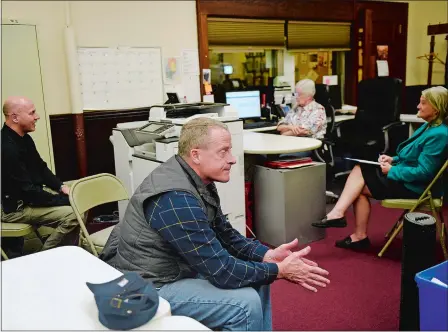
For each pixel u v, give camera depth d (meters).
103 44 4.14
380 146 4.81
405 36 6.51
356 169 3.22
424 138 2.84
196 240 1.55
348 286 2.72
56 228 2.78
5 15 3.59
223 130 1.72
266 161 3.54
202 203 1.69
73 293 1.32
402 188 2.95
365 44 5.89
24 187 2.74
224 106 3.24
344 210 3.20
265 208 3.46
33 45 3.50
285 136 3.97
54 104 3.97
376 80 4.88
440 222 2.92
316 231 3.49
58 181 3.15
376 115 4.89
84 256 1.60
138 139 3.34
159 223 1.57
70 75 3.94
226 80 5.16
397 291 2.64
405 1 6.47
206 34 4.68
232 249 1.89
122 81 4.29
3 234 2.63
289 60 5.48
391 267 2.96
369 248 3.28
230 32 4.86
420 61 6.76
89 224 4.05
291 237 3.37
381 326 2.29
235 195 3.30
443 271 1.61
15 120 2.82
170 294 1.62
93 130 4.20
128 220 1.69
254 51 5.09
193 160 1.71
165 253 1.65
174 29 4.51
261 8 4.97
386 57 6.30
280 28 5.24
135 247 1.66
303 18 5.36
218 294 1.58
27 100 2.85
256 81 5.58
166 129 3.08
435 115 2.86
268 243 3.49
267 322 1.74
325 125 4.32
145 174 3.31
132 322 1.12
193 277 1.73
